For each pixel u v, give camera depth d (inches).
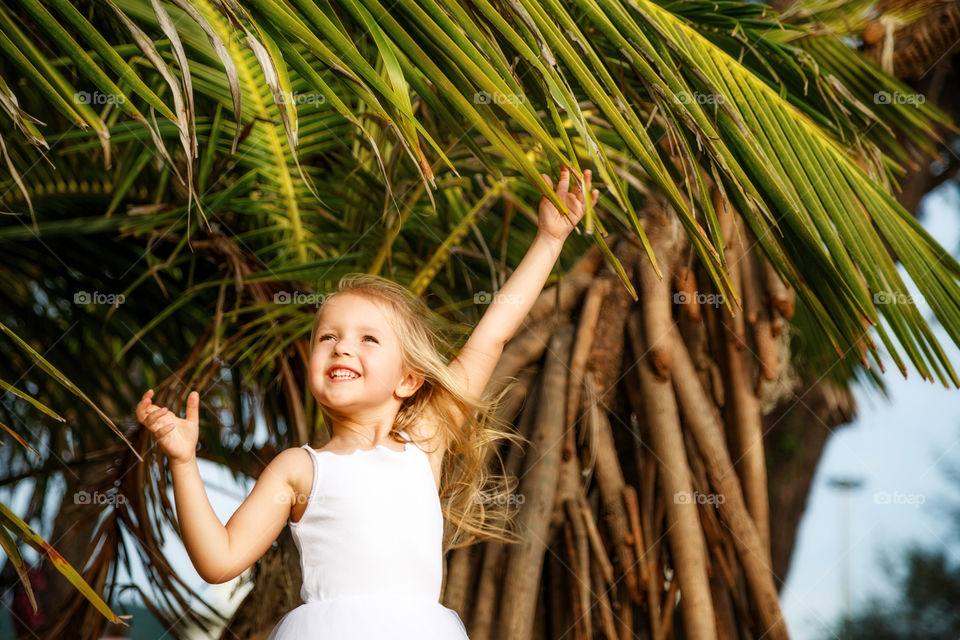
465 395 68.2
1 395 155.6
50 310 155.7
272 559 98.3
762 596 98.7
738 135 74.3
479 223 154.4
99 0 56.7
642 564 99.9
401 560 59.5
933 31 149.5
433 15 56.8
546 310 109.7
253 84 109.2
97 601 51.6
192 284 148.1
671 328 106.0
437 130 126.3
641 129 66.6
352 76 55.3
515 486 99.5
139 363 180.9
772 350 108.3
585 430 103.9
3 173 139.0
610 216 105.3
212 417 141.8
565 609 98.0
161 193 128.0
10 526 50.8
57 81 54.9
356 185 128.2
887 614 498.0
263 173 122.7
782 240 79.6
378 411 65.5
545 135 56.6
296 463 61.1
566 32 66.4
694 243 65.0
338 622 57.1
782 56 101.3
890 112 132.4
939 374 82.4
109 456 116.3
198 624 108.3
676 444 102.0
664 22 81.2
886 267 82.7
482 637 92.9
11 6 63.1
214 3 54.9
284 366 120.4
